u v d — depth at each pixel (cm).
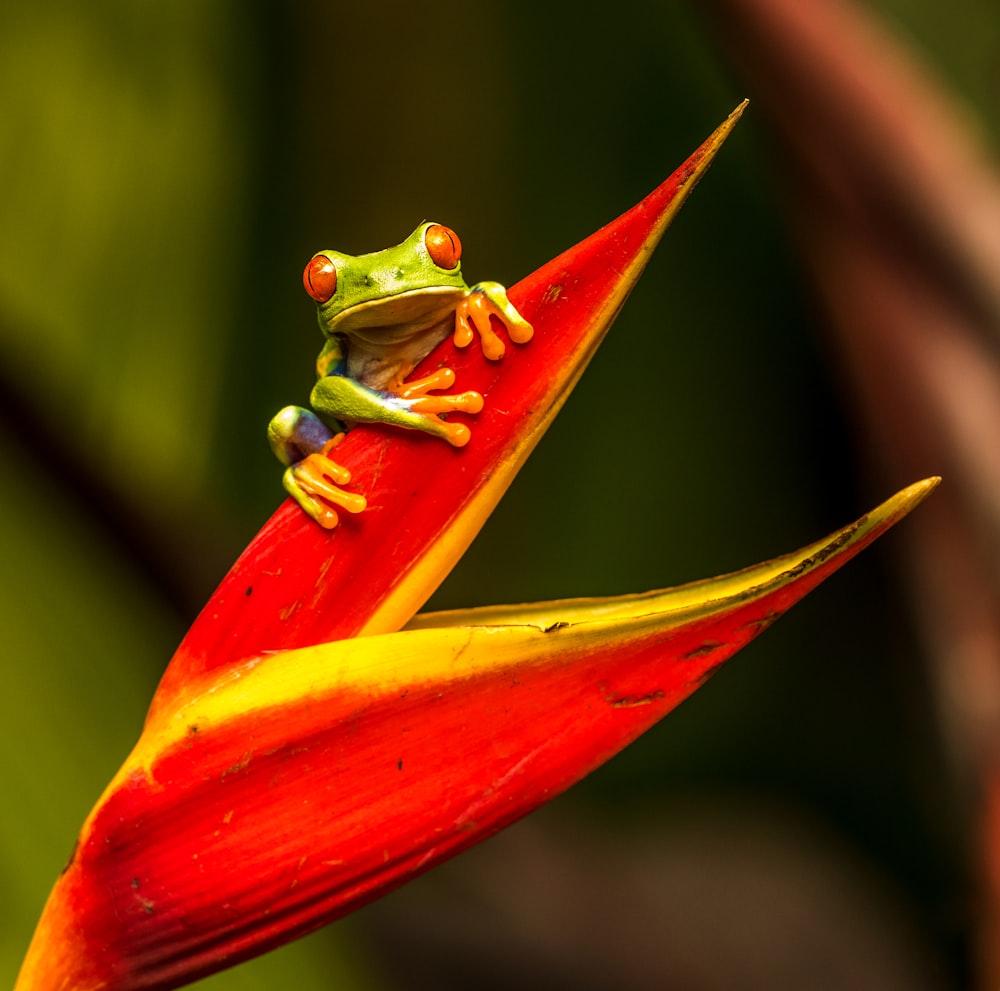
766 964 138
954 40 134
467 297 84
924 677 95
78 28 112
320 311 87
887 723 140
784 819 146
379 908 139
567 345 84
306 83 119
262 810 84
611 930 140
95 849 84
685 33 118
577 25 119
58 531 108
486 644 84
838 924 141
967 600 94
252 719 84
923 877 144
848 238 94
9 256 108
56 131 111
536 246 123
